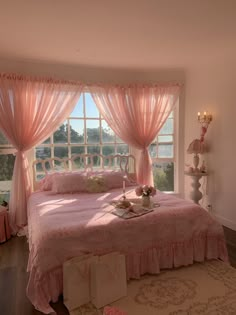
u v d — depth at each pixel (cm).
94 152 445
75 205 295
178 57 386
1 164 390
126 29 281
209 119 403
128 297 221
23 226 370
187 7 236
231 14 251
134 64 411
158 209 274
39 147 412
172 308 206
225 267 268
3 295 226
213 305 209
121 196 337
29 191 380
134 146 445
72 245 222
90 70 421
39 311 206
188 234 267
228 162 378
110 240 236
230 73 364
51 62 391
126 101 433
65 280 207
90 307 210
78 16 248
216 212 406
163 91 443
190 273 257
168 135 477
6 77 357
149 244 252
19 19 252
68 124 425
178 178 477
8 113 359
